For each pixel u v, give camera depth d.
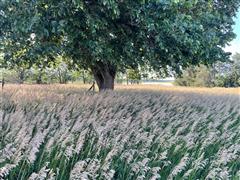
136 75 13.18
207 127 5.99
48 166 3.68
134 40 7.58
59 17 6.04
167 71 10.66
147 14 6.08
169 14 6.07
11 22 5.88
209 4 7.79
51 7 5.84
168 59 7.88
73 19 6.27
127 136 4.16
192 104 9.69
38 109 6.14
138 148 4.45
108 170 3.81
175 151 4.36
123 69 11.02
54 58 9.27
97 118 5.56
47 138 4.33
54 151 4.02
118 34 7.50
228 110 8.66
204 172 4.21
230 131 6.00
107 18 6.77
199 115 7.39
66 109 5.75
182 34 6.10
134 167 3.61
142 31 6.89
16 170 3.60
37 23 5.71
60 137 3.99
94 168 3.53
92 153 4.17
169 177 3.61
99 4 6.18
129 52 7.49
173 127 5.72
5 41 6.61
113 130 4.95
